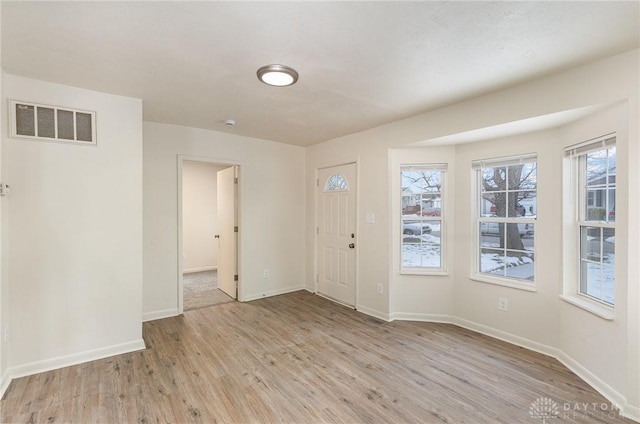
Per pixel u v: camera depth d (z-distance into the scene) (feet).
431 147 12.20
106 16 5.48
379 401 7.18
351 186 14.30
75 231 8.69
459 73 7.77
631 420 6.56
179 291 12.99
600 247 8.22
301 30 5.92
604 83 7.03
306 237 17.12
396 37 6.15
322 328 11.64
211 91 9.03
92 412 6.69
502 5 5.15
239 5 5.16
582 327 8.21
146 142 12.19
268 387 7.72
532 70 7.61
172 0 5.02
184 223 22.26
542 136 9.65
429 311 12.42
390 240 12.50
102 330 9.11
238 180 14.96
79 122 8.74
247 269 15.07
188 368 8.59
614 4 5.10
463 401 7.20
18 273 7.95
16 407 6.82
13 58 7.04
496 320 10.80
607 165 7.97
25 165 8.03
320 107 10.39
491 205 11.23
